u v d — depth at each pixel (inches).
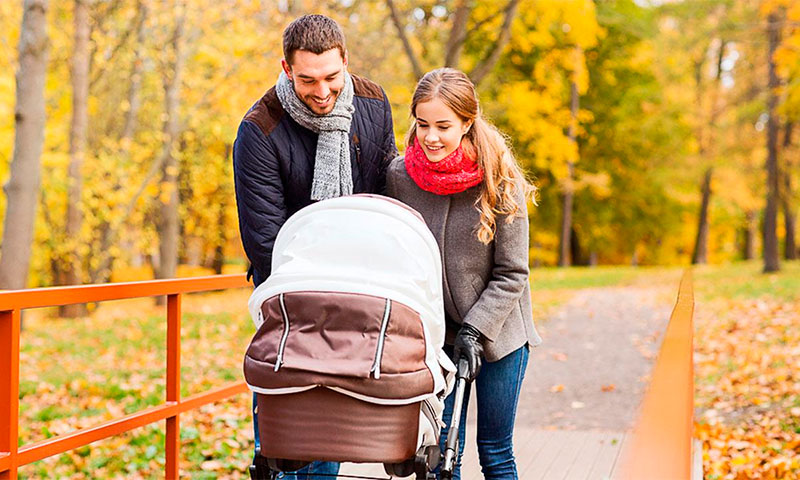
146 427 281.9
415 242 100.9
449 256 121.8
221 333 514.9
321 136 122.5
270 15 657.6
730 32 928.9
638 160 1348.4
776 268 954.1
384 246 99.0
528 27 704.4
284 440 96.2
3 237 493.7
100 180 732.0
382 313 94.3
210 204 1092.5
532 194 124.0
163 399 334.6
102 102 879.1
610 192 1298.0
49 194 778.8
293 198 126.8
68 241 712.4
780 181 971.9
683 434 52.1
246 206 122.7
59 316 745.0
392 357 93.1
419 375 95.0
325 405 94.5
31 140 493.0
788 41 743.1
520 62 947.3
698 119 1243.8
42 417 315.6
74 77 700.7
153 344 488.4
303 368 92.0
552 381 376.2
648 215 1478.8
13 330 124.8
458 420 108.1
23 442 282.0
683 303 119.7
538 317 599.8
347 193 125.0
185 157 882.8
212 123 765.9
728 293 699.4
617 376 386.3
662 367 66.5
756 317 521.7
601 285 904.3
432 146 115.0
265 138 121.0
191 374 378.9
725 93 1264.8
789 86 750.5
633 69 1284.4
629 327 553.9
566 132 1212.5
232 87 713.6
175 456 165.9
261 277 126.4
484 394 127.3
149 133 807.7
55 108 810.2
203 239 1238.3
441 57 659.4
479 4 604.1
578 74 846.5
